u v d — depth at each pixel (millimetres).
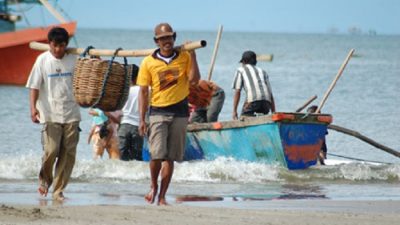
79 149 48156
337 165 37656
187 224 19719
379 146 40094
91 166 35062
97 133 38250
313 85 102688
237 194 30438
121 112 37750
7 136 53812
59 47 25484
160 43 24422
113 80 25062
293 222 20547
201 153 39312
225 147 38031
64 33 25531
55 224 19250
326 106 75938
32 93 25594
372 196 30609
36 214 20609
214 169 35125
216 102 39438
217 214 21562
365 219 21547
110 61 25109
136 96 36906
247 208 25531
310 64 173000
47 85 25641
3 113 66562
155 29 24484
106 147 38500
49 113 25719
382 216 22406
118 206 22953
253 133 36375
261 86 37812
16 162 35375
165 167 24859
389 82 108375
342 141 53812
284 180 35250
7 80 96875
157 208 22578
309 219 21141
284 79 115500
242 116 37750
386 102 79938
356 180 35875
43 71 25609
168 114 24484
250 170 35312
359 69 147875
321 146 38062
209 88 39188
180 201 27828
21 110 69250
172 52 24562
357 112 70750
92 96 25047
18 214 20547
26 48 95875
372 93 89750
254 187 32781
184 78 24703
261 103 37719
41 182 26828
